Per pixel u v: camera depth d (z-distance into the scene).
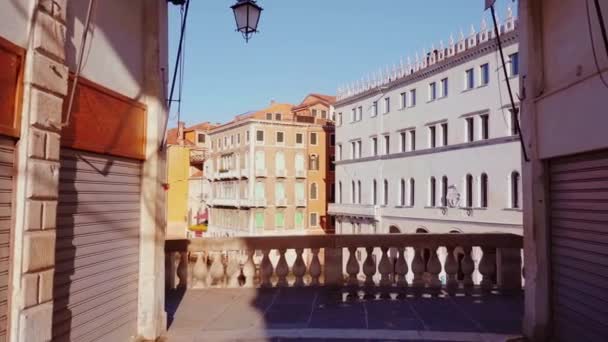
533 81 6.11
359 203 51.03
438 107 39.41
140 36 6.23
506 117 32.44
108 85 5.41
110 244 5.52
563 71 5.55
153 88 6.31
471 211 35.38
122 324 5.77
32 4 4.00
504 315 7.31
